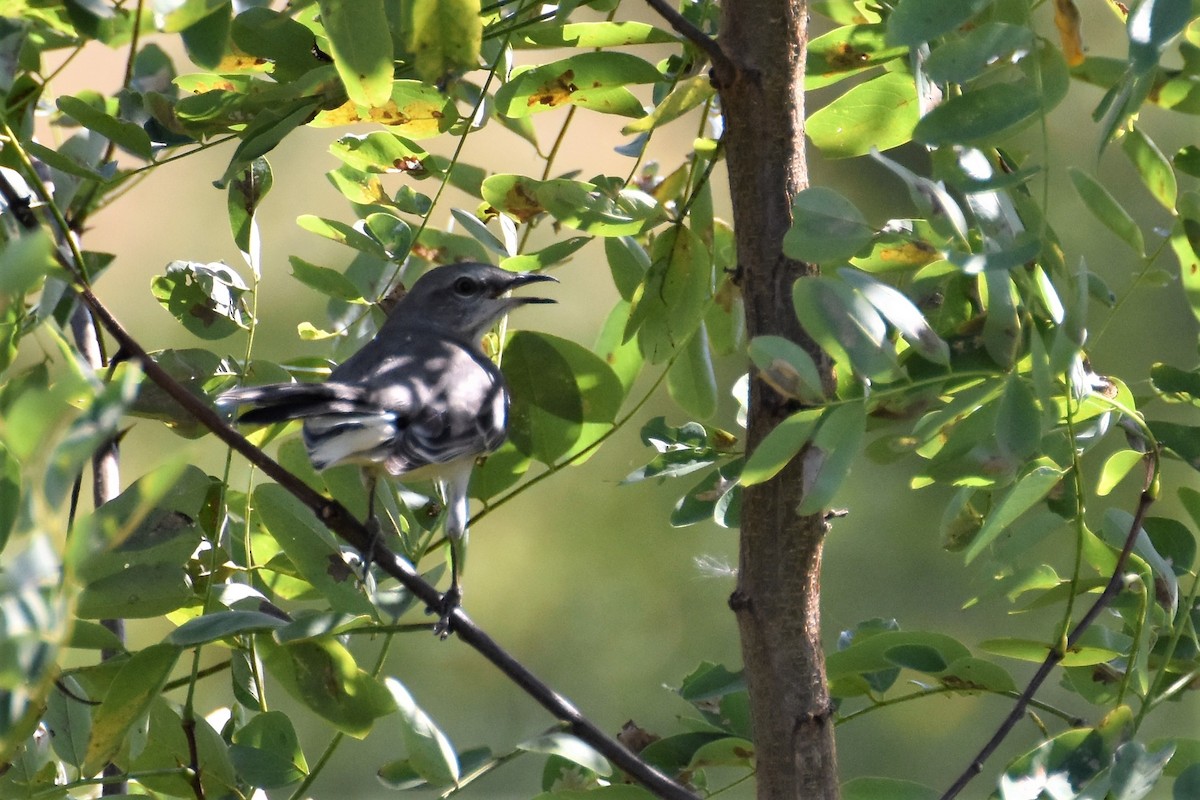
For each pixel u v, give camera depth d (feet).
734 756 22.13
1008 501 17.90
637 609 56.90
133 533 20.63
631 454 60.23
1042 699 46.88
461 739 52.11
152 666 19.08
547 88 23.39
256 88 22.79
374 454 24.20
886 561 52.42
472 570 58.18
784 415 19.92
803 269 20.27
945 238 18.40
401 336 29.60
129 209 63.26
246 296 25.88
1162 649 21.54
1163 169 19.40
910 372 18.79
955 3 17.62
